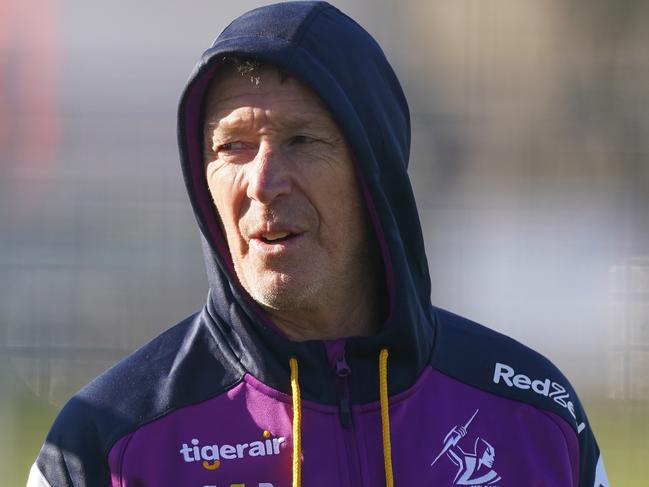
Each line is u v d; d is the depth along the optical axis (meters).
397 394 8.53
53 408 26.64
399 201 8.86
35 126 36.81
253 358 8.41
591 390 29.69
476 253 34.62
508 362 9.12
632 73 44.16
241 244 8.27
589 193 39.44
